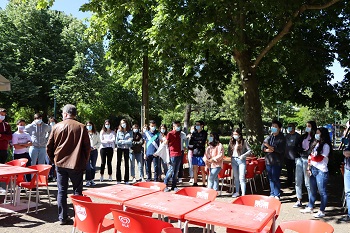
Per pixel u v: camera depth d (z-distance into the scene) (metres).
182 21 8.68
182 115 34.91
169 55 10.44
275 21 10.54
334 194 9.05
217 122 32.56
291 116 39.50
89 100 32.72
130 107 36.25
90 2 9.60
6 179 7.23
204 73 14.92
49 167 7.20
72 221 6.14
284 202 8.13
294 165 10.05
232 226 3.54
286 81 14.49
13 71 29.55
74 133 5.90
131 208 4.68
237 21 10.23
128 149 9.97
